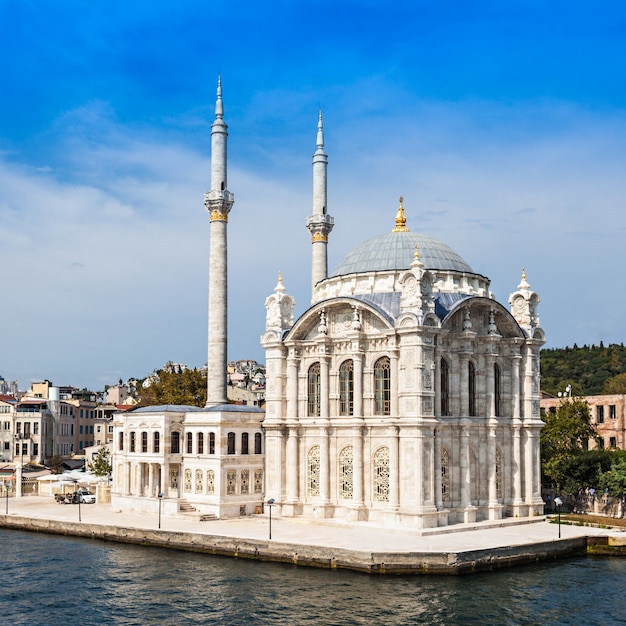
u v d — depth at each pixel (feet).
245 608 235.40
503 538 303.48
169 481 383.65
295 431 362.74
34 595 251.39
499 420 362.12
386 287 356.18
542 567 283.79
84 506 415.85
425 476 322.55
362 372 344.49
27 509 401.90
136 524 343.05
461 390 345.10
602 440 513.86
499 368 367.25
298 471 362.53
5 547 323.98
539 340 373.81
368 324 345.51
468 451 341.00
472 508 337.31
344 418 347.97
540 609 233.55
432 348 330.34
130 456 393.09
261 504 371.35
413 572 271.28
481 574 273.54
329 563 281.13
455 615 227.81
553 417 446.19
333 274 382.01
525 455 366.63
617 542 306.14
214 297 405.59
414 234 376.89
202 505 367.86
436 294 353.51
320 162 455.63
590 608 234.58
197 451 375.66
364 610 232.32
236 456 368.48
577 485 384.27
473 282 368.48
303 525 339.16
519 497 360.89
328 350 355.56
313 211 454.40
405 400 325.83
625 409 502.38
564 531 322.34
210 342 404.36
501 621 222.89
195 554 307.17
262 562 291.79
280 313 376.89
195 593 251.19
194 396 552.82
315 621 223.10
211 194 408.46
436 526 321.93
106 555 306.55
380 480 336.90
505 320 364.79
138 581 265.95
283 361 370.53
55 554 309.01
